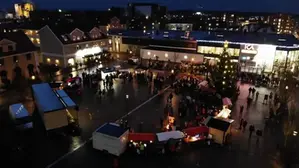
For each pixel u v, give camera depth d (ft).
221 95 118.42
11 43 141.28
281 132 88.89
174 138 75.77
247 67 165.37
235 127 92.17
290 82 123.85
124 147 76.13
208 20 412.16
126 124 88.94
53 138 83.87
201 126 82.79
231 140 83.46
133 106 109.91
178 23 335.06
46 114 82.38
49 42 178.40
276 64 160.56
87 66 177.68
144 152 75.36
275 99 111.75
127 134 77.66
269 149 78.33
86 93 126.62
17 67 144.66
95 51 194.80
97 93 126.31
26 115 90.74
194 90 124.77
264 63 163.32
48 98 93.76
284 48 158.51
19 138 84.02
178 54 178.19
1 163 70.28
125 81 145.79
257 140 82.99
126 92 127.85
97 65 180.45
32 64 151.84
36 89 104.58
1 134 86.84
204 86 120.78
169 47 191.52
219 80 121.80
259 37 179.32
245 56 166.71
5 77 139.74
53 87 122.01
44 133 87.40
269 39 173.27
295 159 72.43
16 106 97.96
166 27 330.54
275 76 150.61
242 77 150.41
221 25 372.38
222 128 79.82
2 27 237.04
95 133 75.56
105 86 136.26
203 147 79.36
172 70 154.51
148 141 76.54
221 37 185.16
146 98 119.44
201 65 165.89
